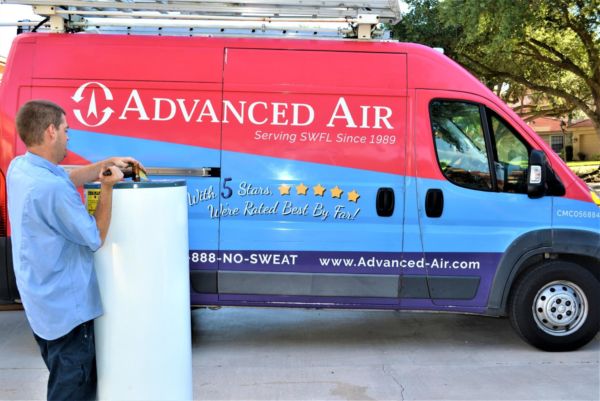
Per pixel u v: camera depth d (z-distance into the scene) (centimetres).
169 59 426
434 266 434
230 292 436
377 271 434
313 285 434
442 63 436
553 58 1848
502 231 432
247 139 427
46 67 421
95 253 261
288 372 414
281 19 433
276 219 431
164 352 268
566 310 443
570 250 433
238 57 428
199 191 428
